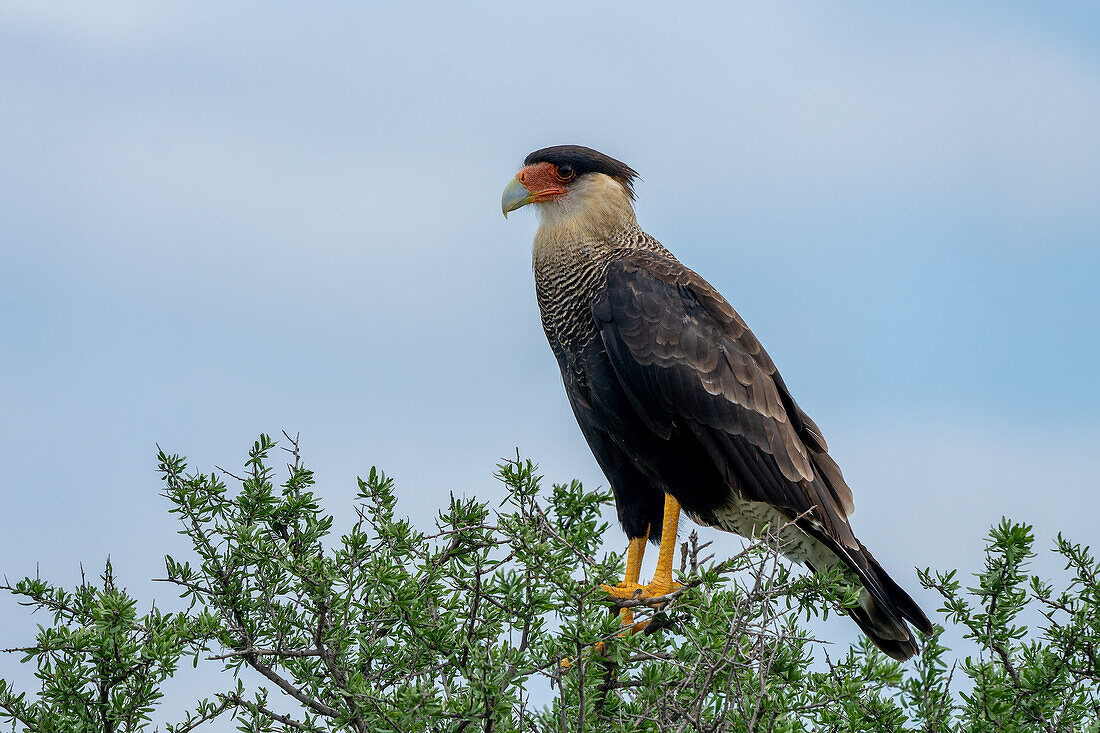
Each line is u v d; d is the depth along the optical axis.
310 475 9.38
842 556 11.21
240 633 8.37
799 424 12.28
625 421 12.14
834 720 8.62
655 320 11.88
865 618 11.23
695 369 11.71
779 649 8.12
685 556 9.05
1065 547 9.13
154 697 7.82
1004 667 8.87
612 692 8.12
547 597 7.54
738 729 7.54
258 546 8.73
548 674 7.64
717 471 11.91
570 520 10.30
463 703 7.24
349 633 8.05
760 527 12.09
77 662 7.97
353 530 8.49
